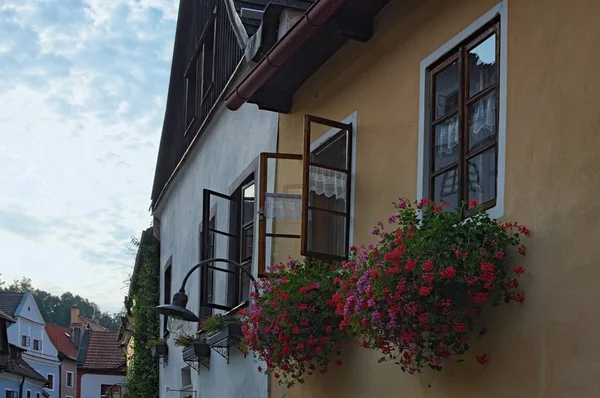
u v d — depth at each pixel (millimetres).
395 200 6137
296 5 8422
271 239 8594
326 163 7457
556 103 4445
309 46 7324
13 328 50250
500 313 4637
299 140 8242
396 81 6309
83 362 46031
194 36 13625
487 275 4438
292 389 7719
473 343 4828
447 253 4551
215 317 9500
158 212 17047
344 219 6836
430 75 5906
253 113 9836
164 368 14961
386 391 5855
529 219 4539
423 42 5977
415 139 5945
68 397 58594
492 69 5176
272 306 6609
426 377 5332
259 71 7711
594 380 3982
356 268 5301
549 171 4438
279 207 7832
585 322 4074
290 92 8414
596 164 4121
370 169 6566
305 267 6848
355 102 6957
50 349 55375
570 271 4203
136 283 19406
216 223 11188
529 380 4391
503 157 4816
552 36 4543
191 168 13422
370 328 5039
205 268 9750
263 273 7555
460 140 5367
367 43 6840
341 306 5477
